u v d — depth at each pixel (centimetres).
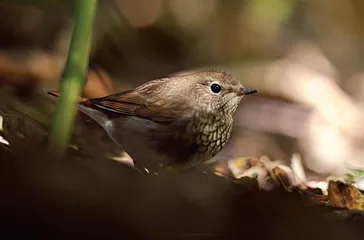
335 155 418
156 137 391
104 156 392
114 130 392
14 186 373
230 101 393
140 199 375
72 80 385
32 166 376
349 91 441
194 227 375
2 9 425
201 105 392
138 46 432
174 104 391
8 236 371
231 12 435
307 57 437
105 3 430
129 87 427
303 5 441
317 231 377
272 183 392
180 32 436
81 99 391
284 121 424
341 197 387
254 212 378
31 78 418
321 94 430
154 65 432
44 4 403
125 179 380
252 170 395
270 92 429
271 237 376
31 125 392
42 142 390
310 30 441
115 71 429
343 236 377
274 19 434
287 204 380
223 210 377
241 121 422
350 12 443
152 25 434
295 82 431
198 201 378
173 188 379
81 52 385
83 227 372
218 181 386
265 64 434
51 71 421
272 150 414
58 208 372
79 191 374
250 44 436
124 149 392
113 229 373
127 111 391
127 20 432
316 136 421
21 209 372
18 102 406
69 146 390
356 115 429
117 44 430
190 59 435
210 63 434
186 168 393
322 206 384
